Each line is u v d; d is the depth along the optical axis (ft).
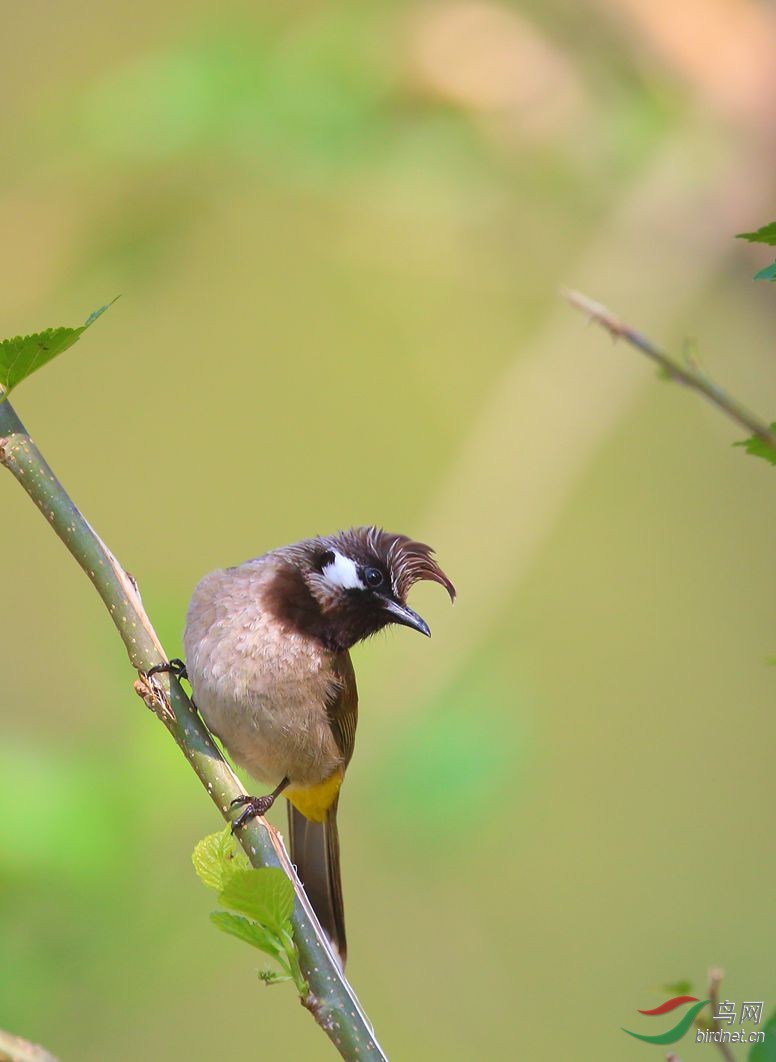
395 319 46.88
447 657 30.68
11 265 37.11
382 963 36.27
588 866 40.50
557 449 36.37
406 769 28.17
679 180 37.83
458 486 35.63
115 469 44.98
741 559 46.80
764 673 44.86
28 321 39.47
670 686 44.91
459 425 45.52
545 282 40.22
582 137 37.14
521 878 39.60
